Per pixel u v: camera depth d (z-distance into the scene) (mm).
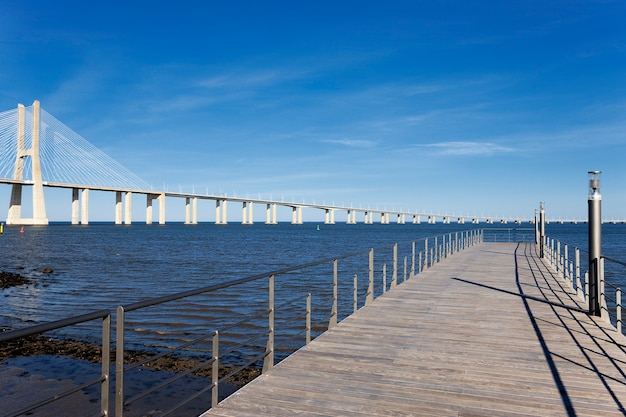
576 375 5555
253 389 5062
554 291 11844
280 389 5062
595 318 8688
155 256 44094
